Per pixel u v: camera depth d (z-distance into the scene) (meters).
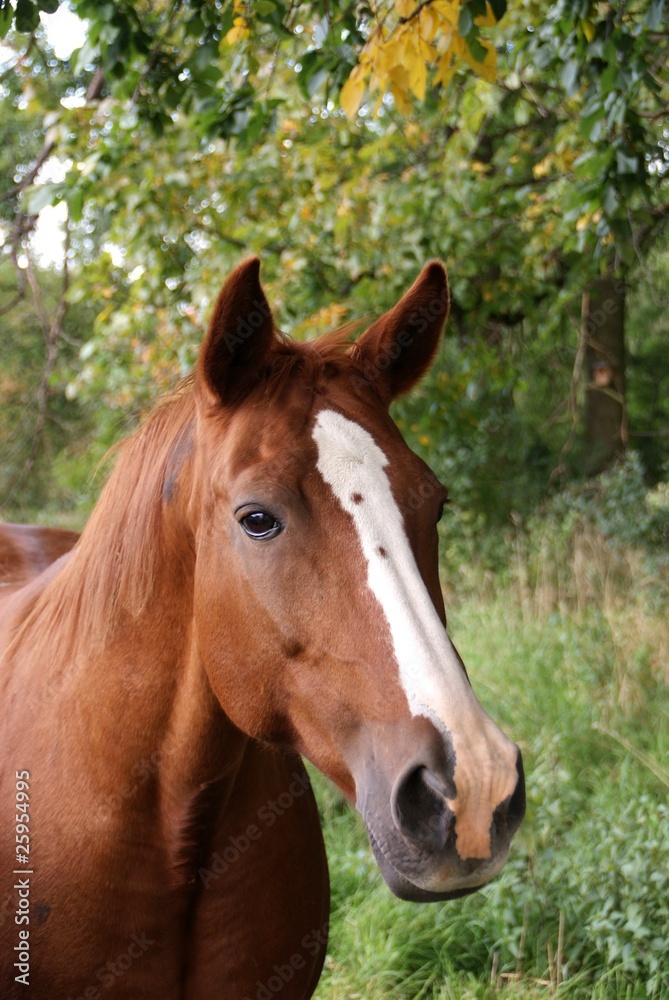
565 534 6.92
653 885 3.03
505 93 6.07
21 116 6.89
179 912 1.90
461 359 6.91
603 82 3.44
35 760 1.99
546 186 6.28
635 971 2.94
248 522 1.63
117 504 1.99
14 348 8.88
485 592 6.52
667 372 12.08
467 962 3.20
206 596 1.75
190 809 1.86
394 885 1.47
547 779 3.50
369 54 3.27
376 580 1.54
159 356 6.16
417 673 1.48
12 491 6.11
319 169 6.21
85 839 1.87
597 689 4.75
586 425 9.96
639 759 4.13
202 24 3.50
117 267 6.28
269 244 6.43
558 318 7.41
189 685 1.83
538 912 3.18
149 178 5.54
